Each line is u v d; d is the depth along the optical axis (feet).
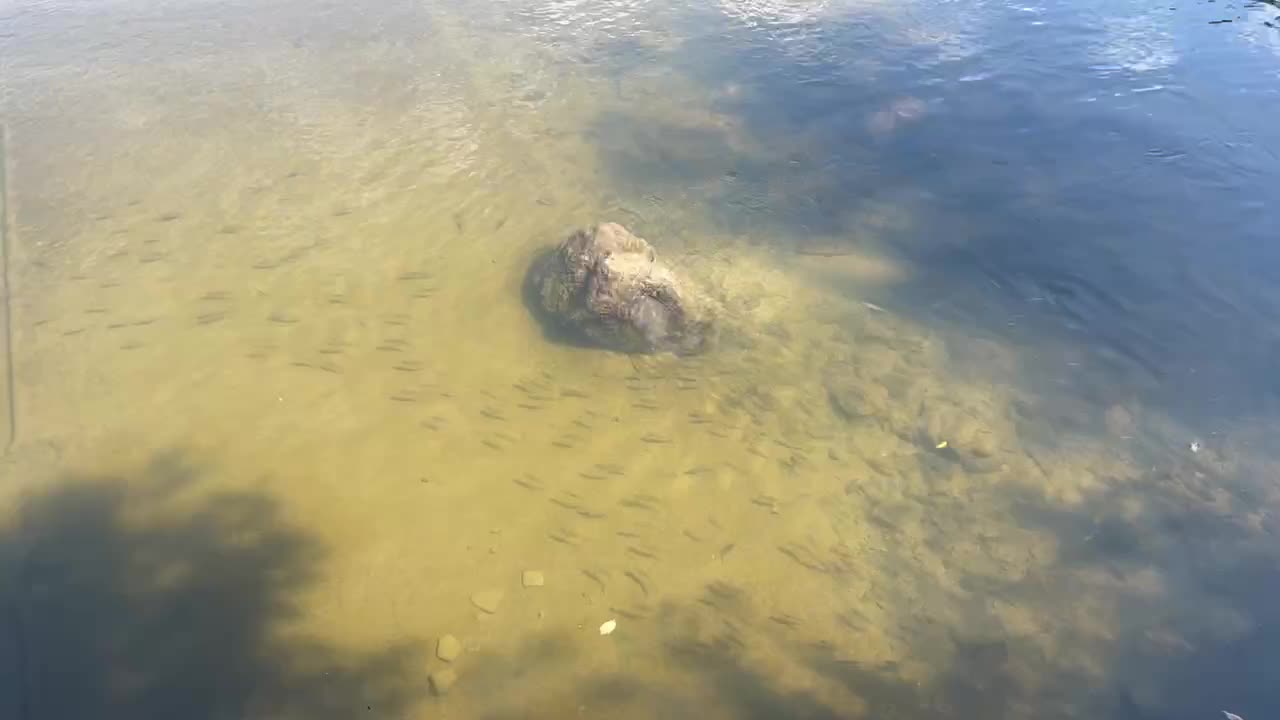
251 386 10.98
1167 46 18.25
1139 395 11.10
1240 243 13.08
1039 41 18.85
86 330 11.65
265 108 16.57
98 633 8.43
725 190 14.75
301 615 8.64
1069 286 12.67
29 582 8.81
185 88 17.22
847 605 8.89
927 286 12.83
